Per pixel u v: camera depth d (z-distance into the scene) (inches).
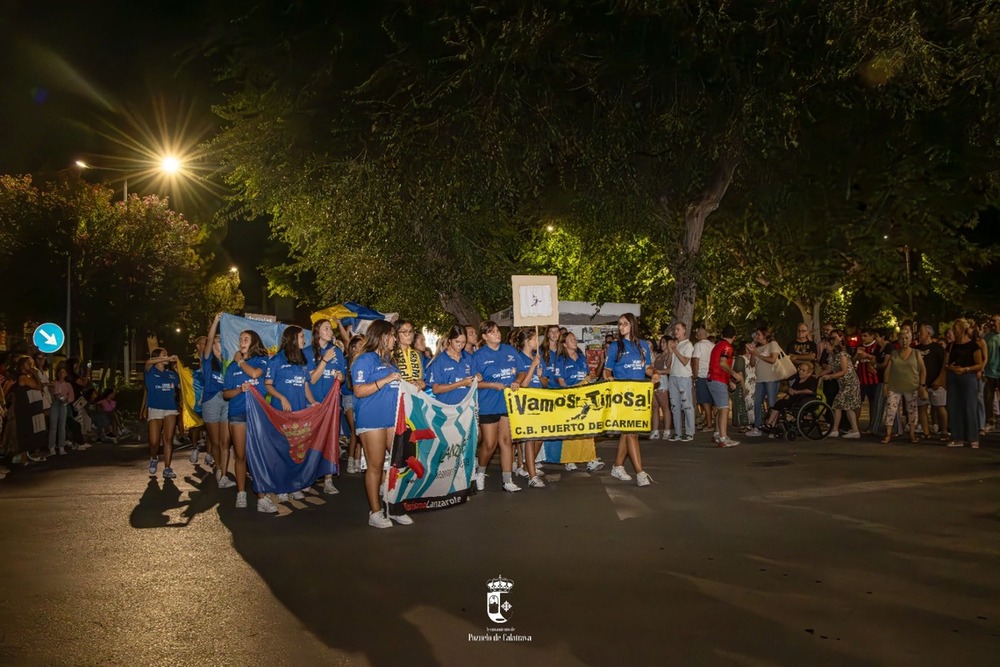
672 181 800.3
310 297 1749.5
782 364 680.4
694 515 387.2
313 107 725.3
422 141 703.1
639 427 468.1
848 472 497.7
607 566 302.0
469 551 327.0
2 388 629.3
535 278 484.1
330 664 215.3
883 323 1282.0
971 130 754.8
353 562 313.4
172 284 1238.9
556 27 663.8
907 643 226.2
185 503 447.8
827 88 719.1
